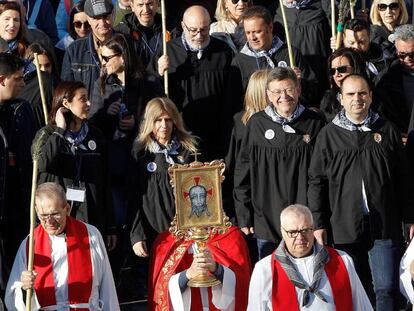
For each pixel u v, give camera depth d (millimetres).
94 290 29000
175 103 33562
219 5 36062
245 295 29094
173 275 28984
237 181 30859
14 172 30312
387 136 29578
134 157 30688
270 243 30516
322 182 29797
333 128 29734
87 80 33969
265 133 30422
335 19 35844
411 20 39344
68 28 37469
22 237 30484
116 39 32469
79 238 29062
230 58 33688
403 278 28547
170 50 33625
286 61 33406
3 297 30094
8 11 33844
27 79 32906
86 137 30625
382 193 29453
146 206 30469
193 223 28422
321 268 27578
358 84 29406
